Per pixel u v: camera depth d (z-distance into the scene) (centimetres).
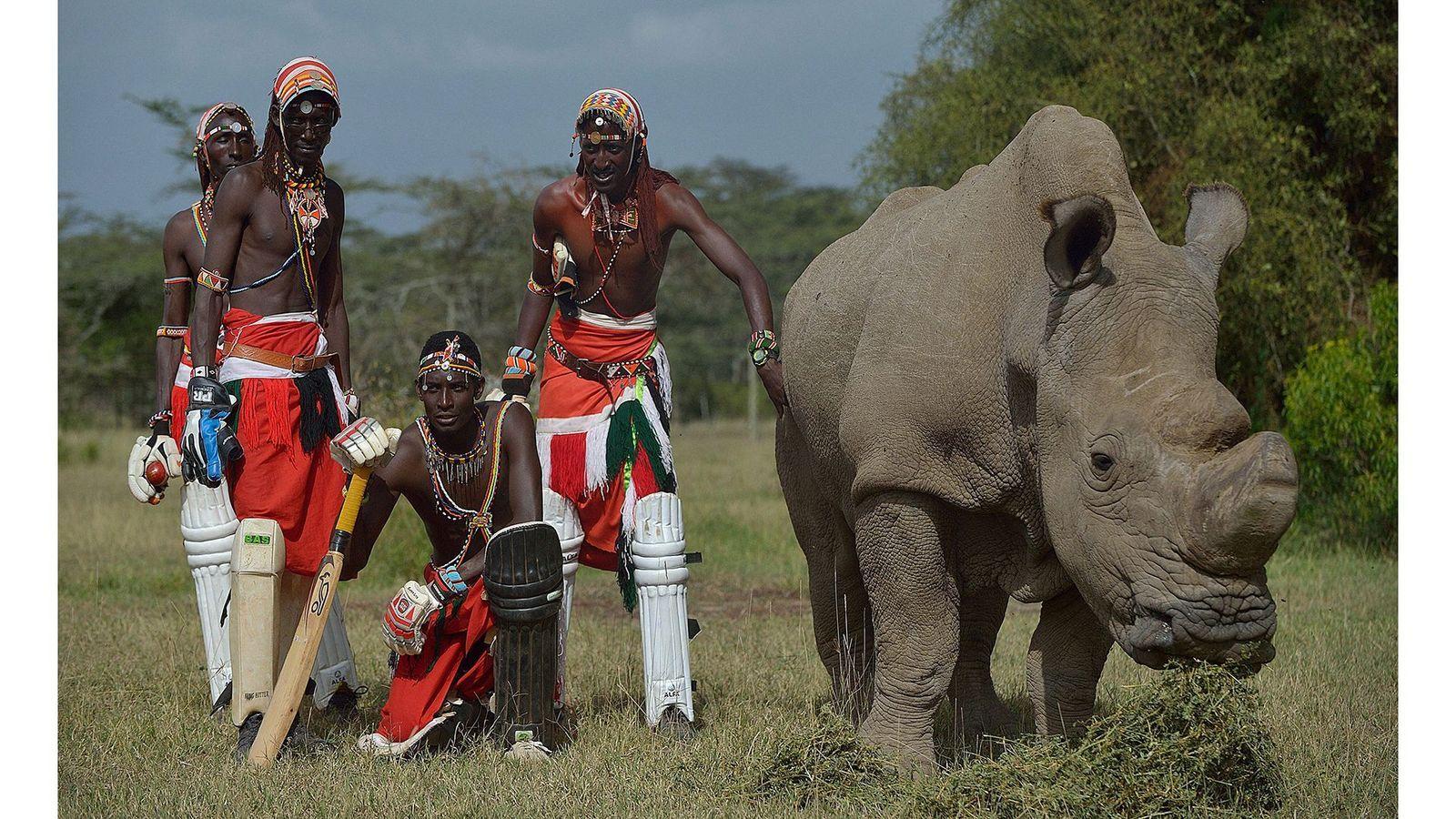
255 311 1106
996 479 929
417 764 1018
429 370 1049
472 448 1077
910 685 984
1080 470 816
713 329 7838
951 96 2997
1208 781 848
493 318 6006
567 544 1174
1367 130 2620
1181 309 819
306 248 1111
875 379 970
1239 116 2570
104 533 2588
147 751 1070
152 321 6675
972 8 3122
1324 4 2656
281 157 1106
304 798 934
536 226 1174
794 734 965
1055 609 979
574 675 1364
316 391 1115
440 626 1075
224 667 1145
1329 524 2402
